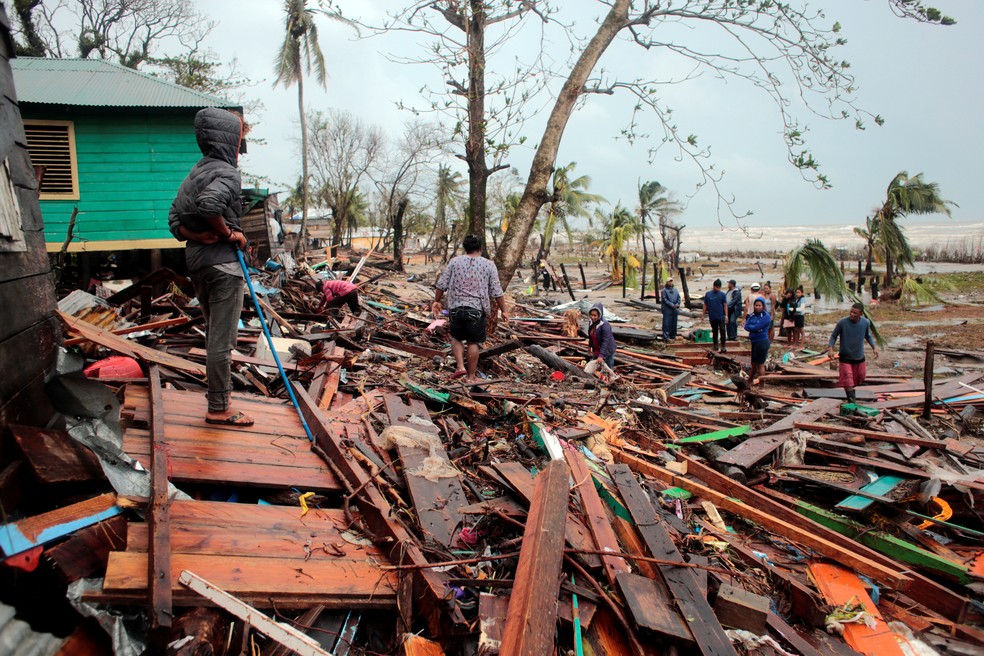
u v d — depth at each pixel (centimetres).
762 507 588
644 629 330
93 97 1365
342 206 4838
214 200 383
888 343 1839
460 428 623
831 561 515
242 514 350
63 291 1015
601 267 5456
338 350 775
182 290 1029
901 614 477
